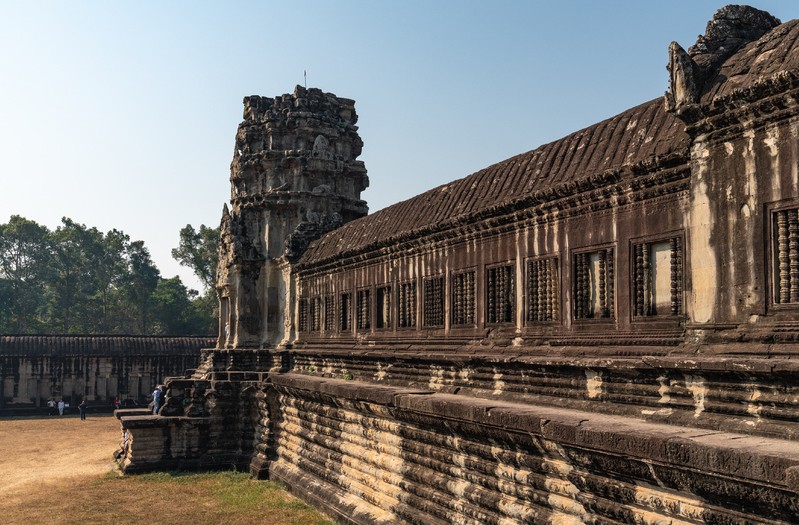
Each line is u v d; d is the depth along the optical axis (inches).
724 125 327.3
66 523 651.5
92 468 949.8
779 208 302.4
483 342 523.2
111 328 3041.3
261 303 1021.8
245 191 1055.6
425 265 621.3
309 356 869.2
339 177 1058.1
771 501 240.4
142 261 3068.4
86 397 1739.7
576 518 357.1
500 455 414.3
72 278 2957.7
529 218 478.3
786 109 298.7
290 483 764.6
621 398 374.9
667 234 369.1
